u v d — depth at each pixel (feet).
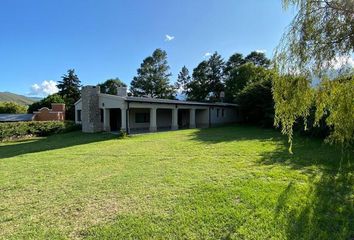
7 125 65.67
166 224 13.89
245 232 12.74
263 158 30.58
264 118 82.69
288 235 12.35
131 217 14.98
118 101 70.74
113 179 23.35
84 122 78.54
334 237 12.14
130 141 53.36
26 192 20.49
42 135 74.79
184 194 18.56
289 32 18.21
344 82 18.30
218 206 16.10
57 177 24.94
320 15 17.17
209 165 27.73
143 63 187.93
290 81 18.26
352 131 19.08
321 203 16.11
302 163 27.43
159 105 76.48
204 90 160.25
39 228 14.03
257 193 18.10
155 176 23.85
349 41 16.61
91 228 13.78
